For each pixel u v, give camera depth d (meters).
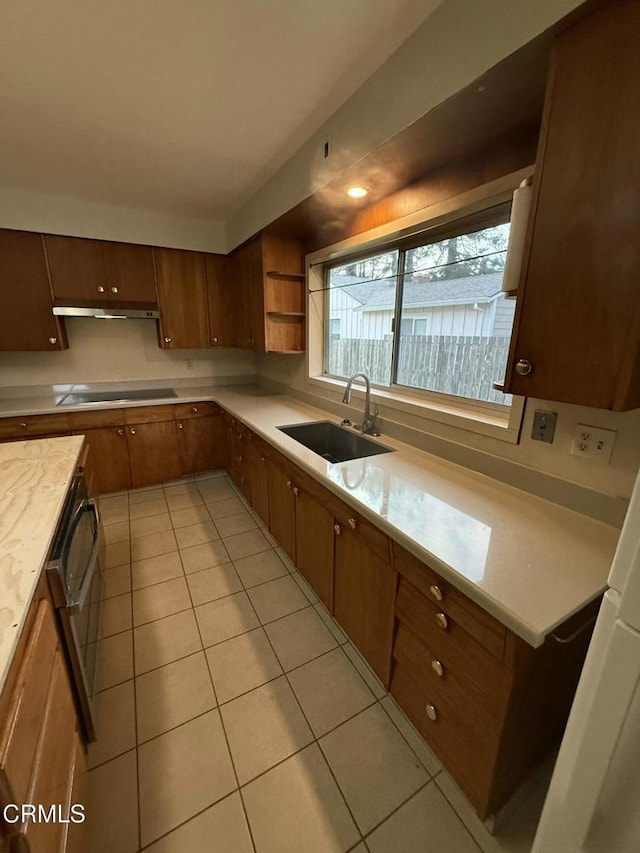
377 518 1.21
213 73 1.38
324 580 1.78
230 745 1.28
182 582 2.10
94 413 2.98
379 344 2.29
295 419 2.49
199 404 3.40
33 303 2.78
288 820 1.08
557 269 0.90
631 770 0.55
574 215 0.85
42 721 0.80
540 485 1.31
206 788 1.15
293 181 2.02
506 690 0.89
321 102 1.55
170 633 1.75
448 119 1.18
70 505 1.40
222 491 3.32
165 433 3.30
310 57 1.29
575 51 0.81
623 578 0.55
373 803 1.12
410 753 1.26
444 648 1.08
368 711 1.40
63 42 1.23
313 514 1.81
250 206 2.71
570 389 0.92
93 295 2.98
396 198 1.81
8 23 1.14
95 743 1.27
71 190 2.57
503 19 0.91
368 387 2.08
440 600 1.04
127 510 2.95
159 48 1.26
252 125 1.73
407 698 1.28
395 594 1.25
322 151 1.73
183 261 3.29
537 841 0.74
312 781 1.18
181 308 3.35
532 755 1.09
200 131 1.78
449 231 1.70
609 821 0.59
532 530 1.12
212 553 2.38
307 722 1.35
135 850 1.01
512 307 1.49
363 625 1.48
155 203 2.83
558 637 0.91
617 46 0.74
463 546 1.04
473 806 1.07
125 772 1.19
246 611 1.89
